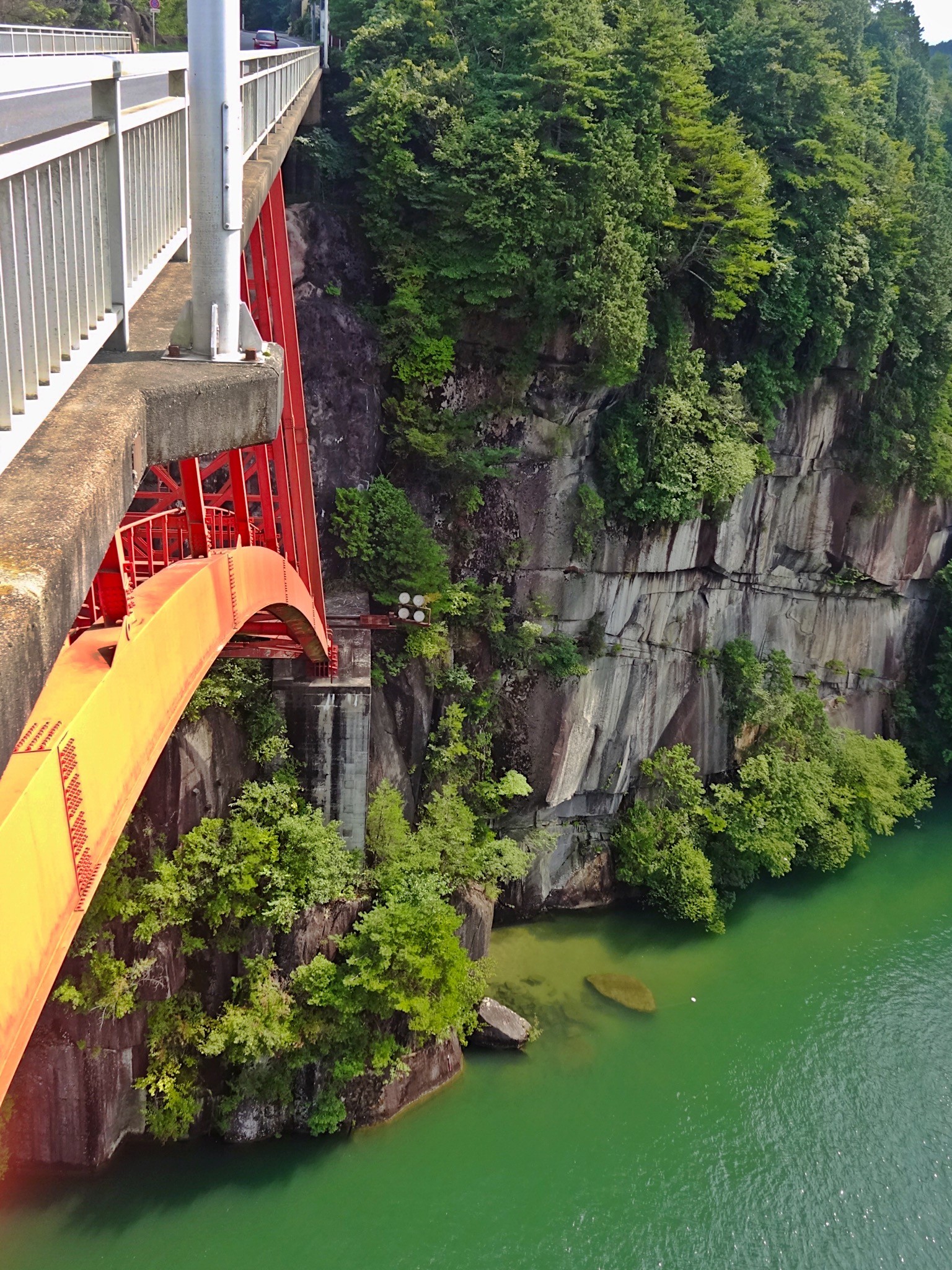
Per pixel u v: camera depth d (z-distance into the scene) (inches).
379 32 1216.2
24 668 145.3
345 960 928.9
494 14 1238.3
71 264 223.0
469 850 1096.2
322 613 906.1
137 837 853.8
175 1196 842.8
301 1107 896.3
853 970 1236.5
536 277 1110.4
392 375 1170.6
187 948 871.1
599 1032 1083.3
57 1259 781.3
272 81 633.6
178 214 357.4
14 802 216.4
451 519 1206.3
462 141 1092.5
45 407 201.5
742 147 1273.4
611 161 1092.5
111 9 1715.1
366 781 991.6
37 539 162.1
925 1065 1074.7
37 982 233.8
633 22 1175.6
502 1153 917.2
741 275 1228.5
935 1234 872.9
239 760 948.0
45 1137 834.8
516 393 1186.6
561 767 1263.5
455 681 1184.2
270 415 310.7
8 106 486.6
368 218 1147.3
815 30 1379.2
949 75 2711.6
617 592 1289.4
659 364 1250.0
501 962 1182.3
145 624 342.0
